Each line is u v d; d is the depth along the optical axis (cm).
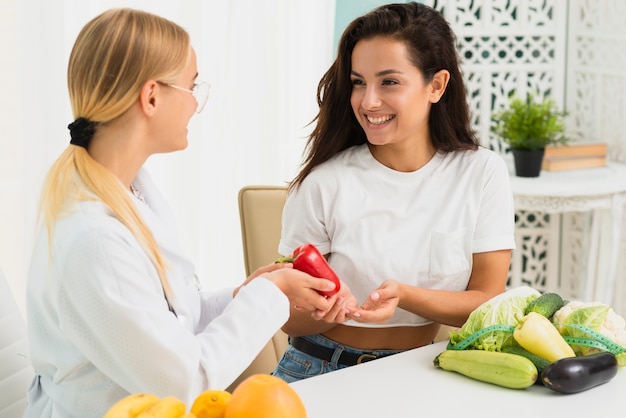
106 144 150
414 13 191
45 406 157
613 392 153
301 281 163
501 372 154
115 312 140
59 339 151
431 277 196
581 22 366
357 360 196
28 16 271
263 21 322
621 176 333
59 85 279
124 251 143
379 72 186
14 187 278
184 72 152
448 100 200
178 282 158
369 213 197
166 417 111
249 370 221
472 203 198
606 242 353
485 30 361
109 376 146
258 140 330
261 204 227
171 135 154
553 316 167
